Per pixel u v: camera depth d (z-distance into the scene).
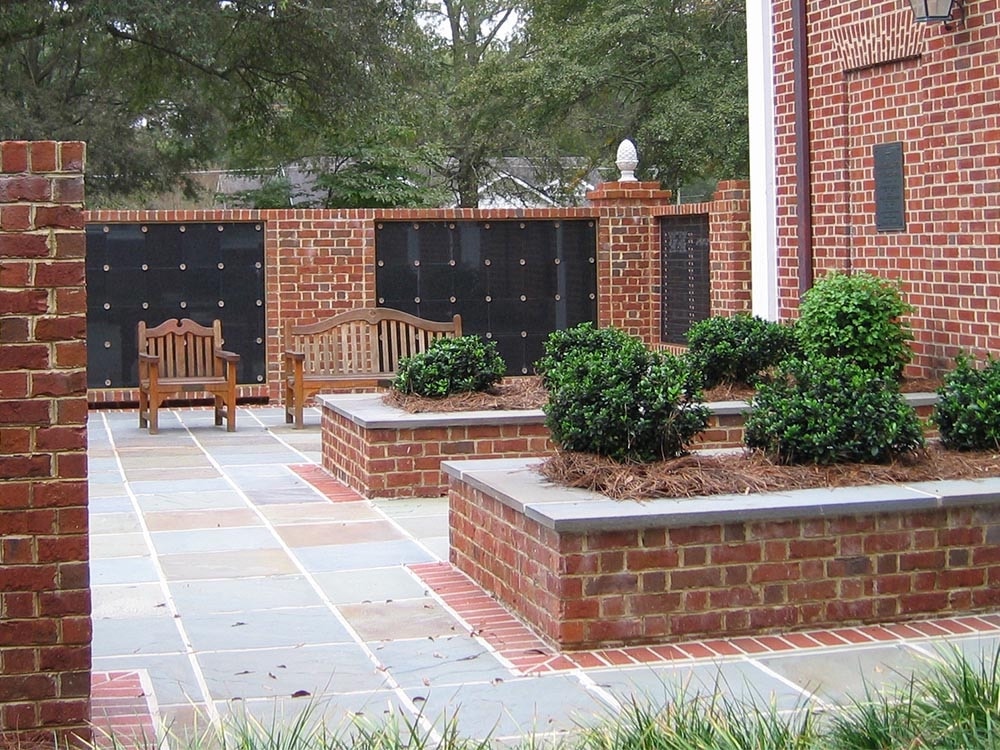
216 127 30.61
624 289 16.59
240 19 24.94
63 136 27.47
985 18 9.64
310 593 6.98
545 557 5.97
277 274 15.80
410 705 5.15
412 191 30.00
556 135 30.27
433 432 9.70
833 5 11.35
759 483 6.34
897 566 6.16
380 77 26.09
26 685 4.45
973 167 9.84
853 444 6.61
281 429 13.77
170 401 15.65
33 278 4.40
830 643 5.88
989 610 6.29
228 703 5.17
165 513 9.23
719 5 26.08
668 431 6.57
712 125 25.11
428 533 8.47
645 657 5.71
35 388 4.42
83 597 4.47
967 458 6.94
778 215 12.37
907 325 10.23
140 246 15.55
